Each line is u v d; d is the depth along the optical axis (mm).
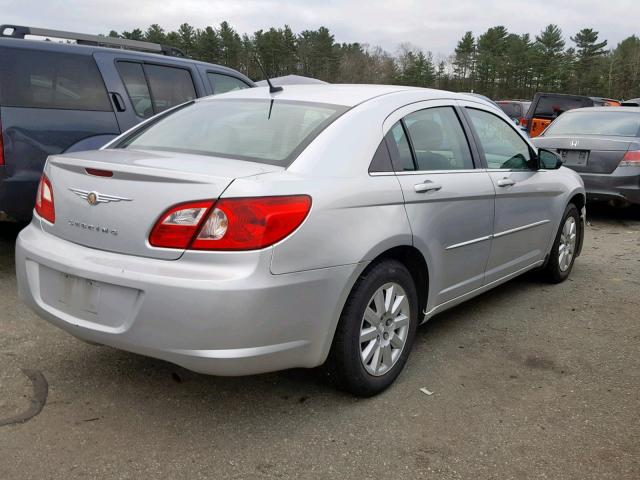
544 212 4770
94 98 5289
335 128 3049
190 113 3646
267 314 2514
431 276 3443
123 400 3047
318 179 2779
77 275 2688
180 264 2498
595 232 7836
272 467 2545
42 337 3754
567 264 5395
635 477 2545
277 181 2617
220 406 3023
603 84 87188
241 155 2982
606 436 2852
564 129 8844
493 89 91000
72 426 2791
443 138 3711
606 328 4277
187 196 2506
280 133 3090
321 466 2562
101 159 2824
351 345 2930
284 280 2547
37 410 2908
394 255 3256
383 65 89125
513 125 4574
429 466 2584
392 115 3350
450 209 3518
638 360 3736
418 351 3785
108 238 2664
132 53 5766
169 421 2871
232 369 2521
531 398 3207
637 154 7777
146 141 3434
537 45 89125
